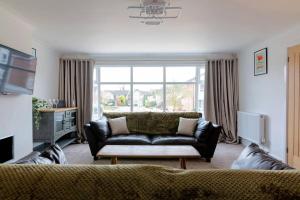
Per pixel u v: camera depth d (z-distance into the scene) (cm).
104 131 406
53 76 514
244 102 517
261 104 437
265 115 421
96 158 389
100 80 581
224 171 94
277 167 116
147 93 580
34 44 421
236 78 554
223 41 428
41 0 246
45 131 401
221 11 275
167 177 91
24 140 315
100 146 389
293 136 336
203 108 565
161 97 579
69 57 553
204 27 339
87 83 558
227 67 552
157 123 468
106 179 90
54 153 148
